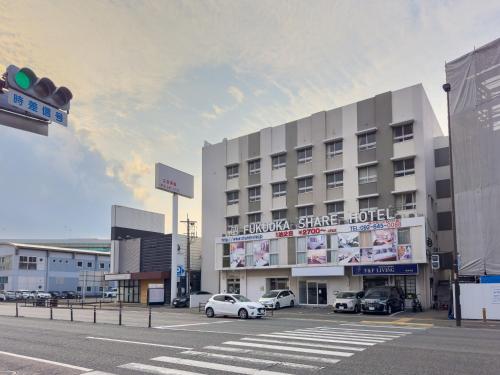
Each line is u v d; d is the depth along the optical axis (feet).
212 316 93.61
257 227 142.82
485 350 42.14
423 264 111.65
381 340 50.47
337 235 123.75
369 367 34.01
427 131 124.16
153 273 166.20
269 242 138.82
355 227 120.16
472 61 97.30
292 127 146.00
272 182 147.33
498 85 93.45
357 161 129.49
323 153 137.08
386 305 97.35
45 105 25.07
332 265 123.54
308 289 131.54
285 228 135.74
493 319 81.92
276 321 81.76
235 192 158.71
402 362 35.96
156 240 175.01
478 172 94.02
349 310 103.50
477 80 96.32
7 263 252.21
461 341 49.44
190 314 104.73
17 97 23.58
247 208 153.89
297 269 129.70
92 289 281.13
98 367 35.17
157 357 39.22
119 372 33.06
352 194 129.08
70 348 45.65
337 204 132.46
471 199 94.17
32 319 86.58
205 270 160.45
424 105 122.31
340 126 134.82
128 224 196.95
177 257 159.22
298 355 39.68
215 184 163.84
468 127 96.43
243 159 157.48
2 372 33.78
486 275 89.66
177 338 52.90
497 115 92.99
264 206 149.18
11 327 69.31
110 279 181.57
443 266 125.29
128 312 114.11
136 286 177.99
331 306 125.39
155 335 56.39
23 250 254.47
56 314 103.09
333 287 126.31
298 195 141.69
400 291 107.96
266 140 152.15
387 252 113.70
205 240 162.81
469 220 93.76
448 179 128.26
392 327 69.21
